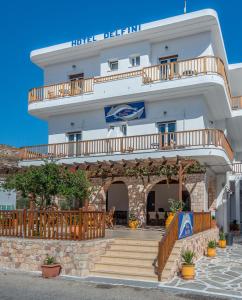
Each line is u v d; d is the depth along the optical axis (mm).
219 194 22016
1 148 22750
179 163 16125
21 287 9578
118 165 17562
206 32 19609
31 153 21516
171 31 19969
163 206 23859
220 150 17328
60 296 8742
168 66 20000
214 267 12602
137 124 20344
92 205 19688
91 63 22766
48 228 11812
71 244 11047
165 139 19453
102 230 12617
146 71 20281
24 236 12164
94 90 20703
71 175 13805
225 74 19094
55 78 23734
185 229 13016
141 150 19422
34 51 23344
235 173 25797
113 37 21094
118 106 20781
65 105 21484
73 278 10570
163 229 17578
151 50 20984
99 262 11453
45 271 10680
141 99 20062
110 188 24906
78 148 21766
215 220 20000
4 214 12633
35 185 13055
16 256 11898
